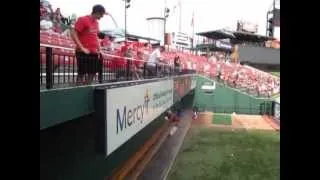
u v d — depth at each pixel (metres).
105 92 6.93
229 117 34.84
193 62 40.78
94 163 9.63
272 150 21.72
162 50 28.27
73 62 6.72
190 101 38.25
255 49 50.62
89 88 6.71
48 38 10.02
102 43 11.89
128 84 9.28
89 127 8.90
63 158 7.78
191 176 15.21
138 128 10.36
